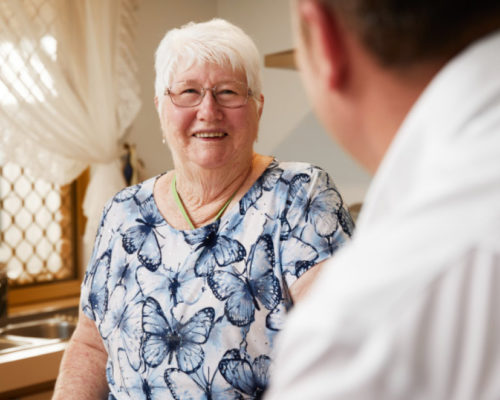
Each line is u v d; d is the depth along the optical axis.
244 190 1.31
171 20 3.45
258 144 3.48
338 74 0.42
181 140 1.30
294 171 1.31
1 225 2.95
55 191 3.15
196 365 1.22
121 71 3.05
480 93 0.36
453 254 0.33
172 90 1.31
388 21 0.38
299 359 0.35
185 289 1.25
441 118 0.37
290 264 1.22
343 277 0.36
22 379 2.16
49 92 2.77
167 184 1.40
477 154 0.35
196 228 1.32
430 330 0.33
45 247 3.13
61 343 2.35
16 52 2.70
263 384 1.21
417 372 0.33
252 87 1.33
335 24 0.41
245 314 1.21
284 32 3.30
